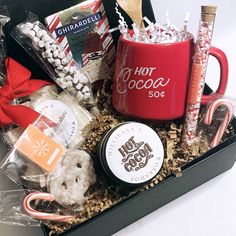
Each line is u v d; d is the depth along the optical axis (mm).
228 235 574
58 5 572
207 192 624
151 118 562
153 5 717
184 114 575
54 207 509
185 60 535
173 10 741
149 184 546
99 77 625
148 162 524
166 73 528
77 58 599
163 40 546
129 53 527
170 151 571
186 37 548
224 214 597
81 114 575
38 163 488
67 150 527
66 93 569
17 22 555
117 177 506
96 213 526
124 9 577
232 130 607
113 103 589
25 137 488
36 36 536
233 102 593
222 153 592
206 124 591
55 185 497
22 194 513
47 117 525
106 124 584
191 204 608
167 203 607
